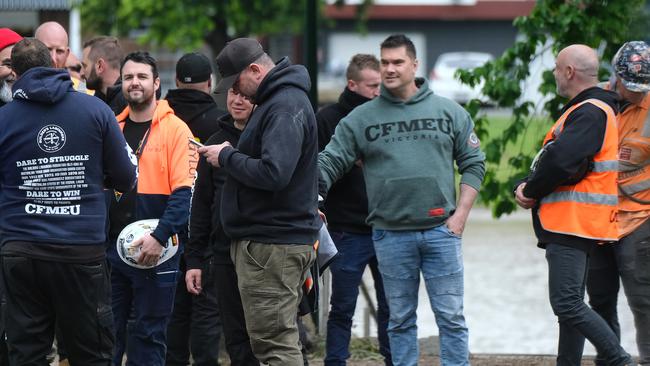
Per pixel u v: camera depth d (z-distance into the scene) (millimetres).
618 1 20062
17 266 12219
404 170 14117
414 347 14586
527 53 20531
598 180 13906
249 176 12141
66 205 12289
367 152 14336
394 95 14289
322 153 14477
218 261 13320
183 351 15719
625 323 21891
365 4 65250
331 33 109000
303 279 12914
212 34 52969
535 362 17594
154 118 14422
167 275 14273
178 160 14258
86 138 12328
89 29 51656
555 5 20391
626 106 15070
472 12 108625
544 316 23344
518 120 20438
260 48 12797
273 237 12492
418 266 14430
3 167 12383
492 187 20203
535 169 14125
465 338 14352
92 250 12383
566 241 13961
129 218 14336
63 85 12305
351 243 15484
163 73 69062
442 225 14227
